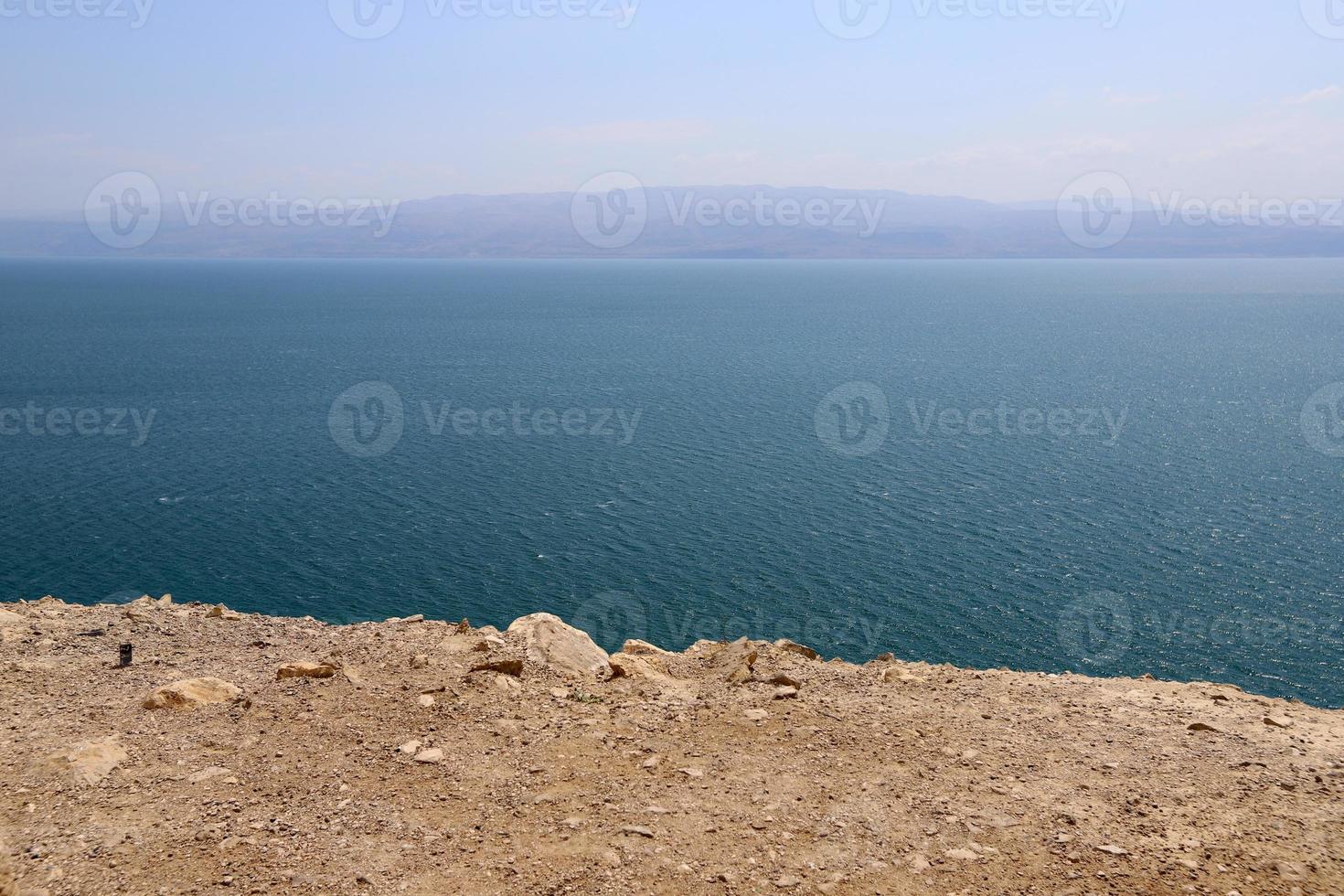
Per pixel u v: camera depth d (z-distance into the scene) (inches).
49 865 253.1
